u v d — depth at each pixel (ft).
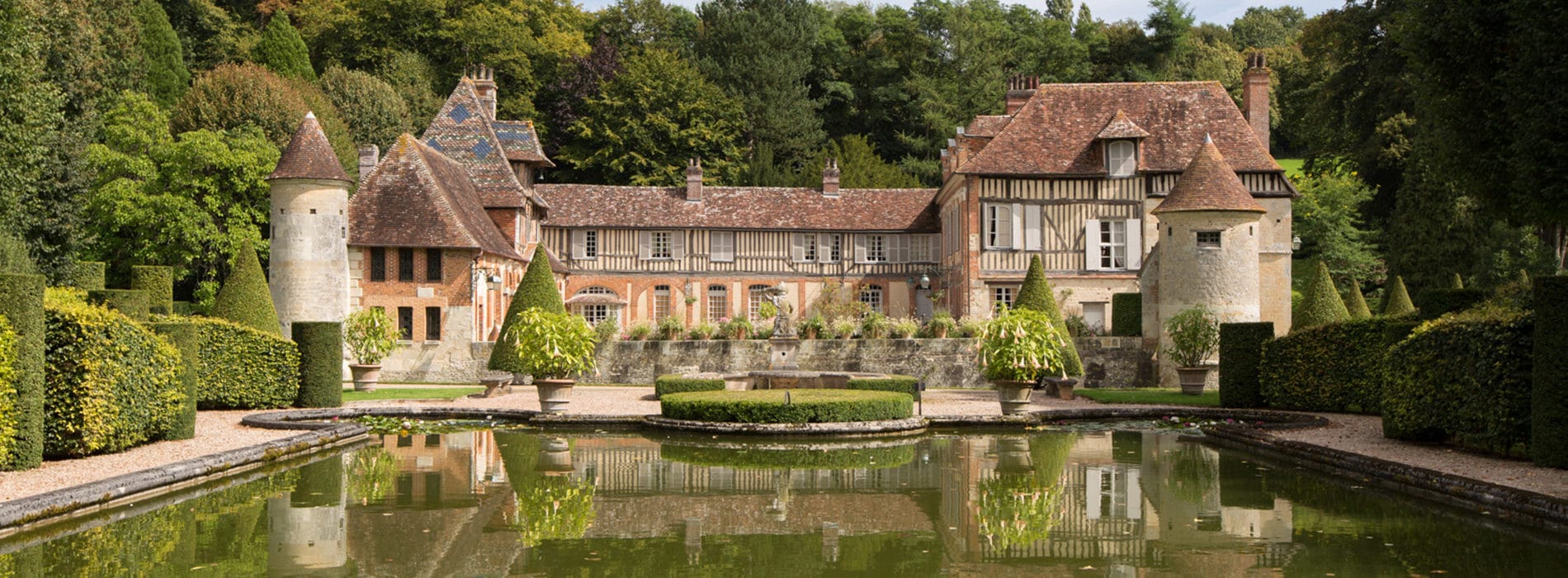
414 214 104.42
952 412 69.51
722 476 44.78
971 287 115.55
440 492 40.63
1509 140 51.83
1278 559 30.04
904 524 35.01
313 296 93.15
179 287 126.31
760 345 96.73
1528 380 43.80
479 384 96.27
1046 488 41.91
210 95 132.67
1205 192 88.48
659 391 77.25
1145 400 77.77
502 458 50.37
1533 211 49.67
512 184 124.77
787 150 184.85
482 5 192.54
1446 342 47.47
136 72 141.38
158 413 49.37
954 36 194.59
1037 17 213.87
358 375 83.46
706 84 181.88
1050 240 115.75
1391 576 28.12
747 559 30.19
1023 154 116.78
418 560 29.96
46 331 43.88
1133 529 34.22
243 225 112.78
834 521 35.47
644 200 142.92
